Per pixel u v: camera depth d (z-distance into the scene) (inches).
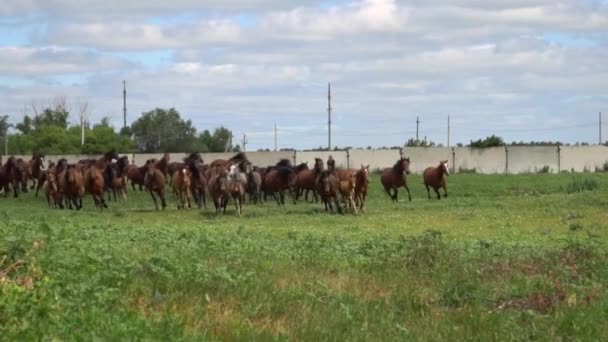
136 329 316.8
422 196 1761.8
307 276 517.0
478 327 393.1
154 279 455.5
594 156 2704.2
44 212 1331.2
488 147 2770.7
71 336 299.3
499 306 444.5
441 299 455.5
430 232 687.1
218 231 911.7
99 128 3853.3
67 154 3422.7
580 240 791.1
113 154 1847.9
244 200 1624.0
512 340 373.4
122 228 891.4
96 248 570.9
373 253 645.9
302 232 915.4
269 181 1633.9
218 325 362.3
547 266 559.5
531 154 2679.6
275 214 1338.6
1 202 1669.5
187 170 1505.9
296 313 402.6
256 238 796.0
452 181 2057.1
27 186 2084.2
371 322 397.4
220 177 1359.5
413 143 3550.7
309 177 1642.5
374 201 1622.8
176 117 4325.8
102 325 320.8
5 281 358.6
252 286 457.7
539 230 964.6
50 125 4252.0
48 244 472.7
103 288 397.1
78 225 896.3
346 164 2797.7
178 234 789.9
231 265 537.3
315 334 362.3
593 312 414.6
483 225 1039.6
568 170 2645.2
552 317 413.7
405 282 502.6
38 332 295.7
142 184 1831.9
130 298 401.1
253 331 355.3
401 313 426.0
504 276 527.8
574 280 515.8
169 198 1728.6
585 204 1280.8
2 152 3917.3
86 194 1759.4
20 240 443.2
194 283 449.1
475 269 550.9
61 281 388.2
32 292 344.2
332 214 1317.7
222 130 4347.9
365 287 487.8
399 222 1114.1
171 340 318.0
